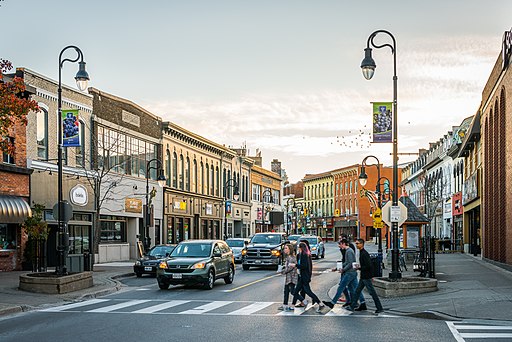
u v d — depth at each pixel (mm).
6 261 29172
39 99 32844
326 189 120125
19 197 30109
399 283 18641
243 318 14727
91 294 20000
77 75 22109
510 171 27172
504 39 26859
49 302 17953
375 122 19453
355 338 11914
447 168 61562
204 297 19734
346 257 16234
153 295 20453
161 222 49500
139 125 45438
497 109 32250
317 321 14258
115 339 11734
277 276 28891
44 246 28391
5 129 17312
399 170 104375
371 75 19359
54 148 34156
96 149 38375
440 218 66062
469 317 14531
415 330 12922
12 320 14625
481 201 40188
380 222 32781
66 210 21781
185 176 55000
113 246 40688
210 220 61688
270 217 71812
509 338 11898
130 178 43500
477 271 27828
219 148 63406
